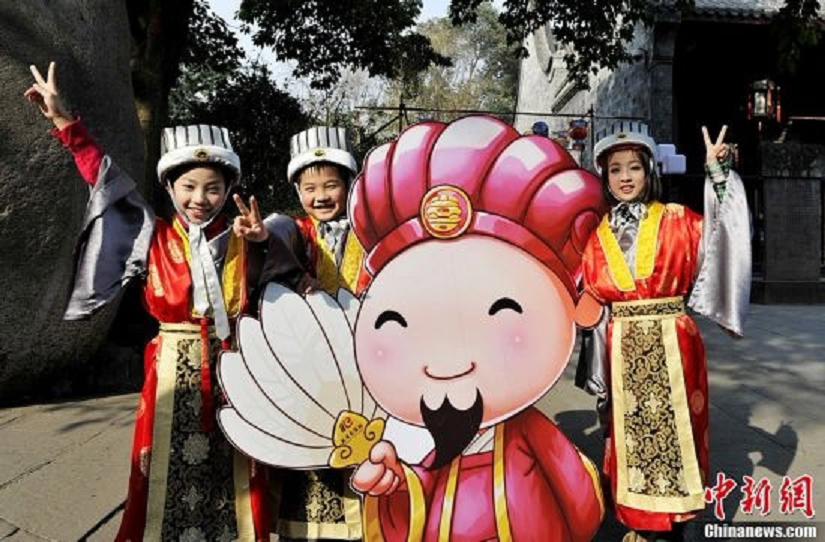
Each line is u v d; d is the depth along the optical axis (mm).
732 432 4598
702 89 15188
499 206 2553
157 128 8031
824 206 11555
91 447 4168
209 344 2564
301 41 12891
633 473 2822
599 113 16719
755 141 14273
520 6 11406
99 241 2553
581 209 2578
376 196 2547
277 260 2473
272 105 13508
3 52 4688
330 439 2514
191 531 2547
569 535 2611
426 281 2555
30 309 4824
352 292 2605
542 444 2623
